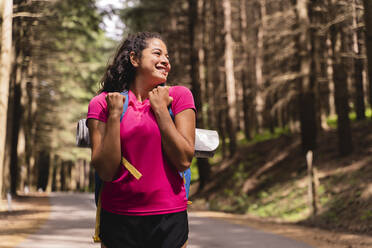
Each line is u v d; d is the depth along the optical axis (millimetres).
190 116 1655
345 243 9695
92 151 1619
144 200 1616
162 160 1630
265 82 30078
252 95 35031
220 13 32938
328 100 33656
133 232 1627
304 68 21109
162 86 1760
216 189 25422
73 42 28750
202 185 27016
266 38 27406
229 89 28719
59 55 28062
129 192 1616
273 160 24453
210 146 1764
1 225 11852
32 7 17594
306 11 20266
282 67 27891
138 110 1653
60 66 29250
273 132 31516
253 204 19766
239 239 10062
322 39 21219
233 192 23109
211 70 33688
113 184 1638
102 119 1660
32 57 25750
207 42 32844
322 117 26062
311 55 22719
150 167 1617
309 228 13000
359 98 23891
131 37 1773
